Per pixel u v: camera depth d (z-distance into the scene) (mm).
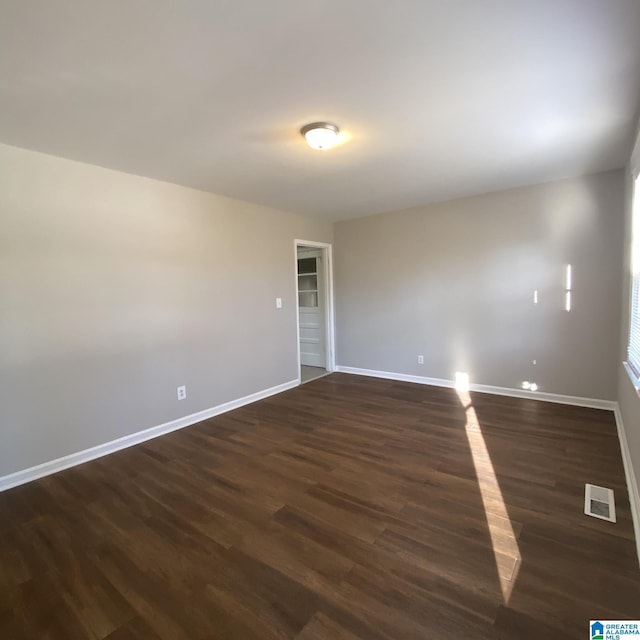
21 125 2275
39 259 2727
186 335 3717
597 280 3756
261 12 1395
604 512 2137
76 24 1426
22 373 2664
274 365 4738
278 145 2676
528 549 1852
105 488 2562
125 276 3227
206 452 3090
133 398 3307
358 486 2490
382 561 1801
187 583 1704
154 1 1316
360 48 1639
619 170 3547
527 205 4074
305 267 6227
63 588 1697
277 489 2484
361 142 2674
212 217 3939
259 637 1423
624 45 1646
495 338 4414
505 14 1446
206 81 1859
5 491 2564
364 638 1406
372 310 5418
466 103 2156
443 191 4148
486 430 3371
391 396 4500
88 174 2975
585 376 3904
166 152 2762
